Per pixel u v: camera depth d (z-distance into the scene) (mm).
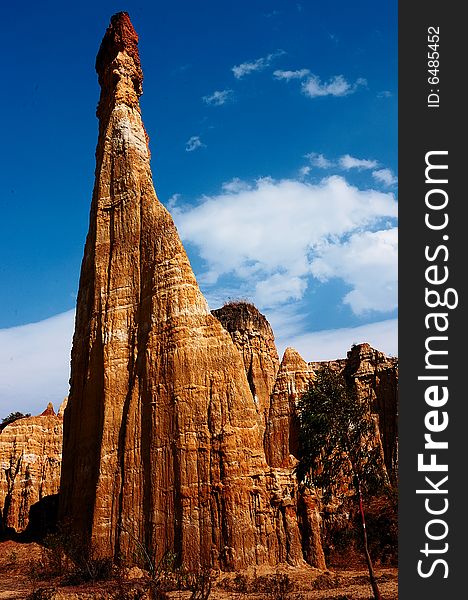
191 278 45750
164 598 29859
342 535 38062
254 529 39312
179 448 40594
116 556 39875
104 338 46469
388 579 37938
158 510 39688
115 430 43750
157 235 47250
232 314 79188
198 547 38312
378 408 73812
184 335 43344
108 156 52625
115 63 55938
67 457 48906
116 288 47781
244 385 43156
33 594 31250
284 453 60781
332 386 30641
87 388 47156
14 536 57656
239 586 33875
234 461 40031
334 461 29828
